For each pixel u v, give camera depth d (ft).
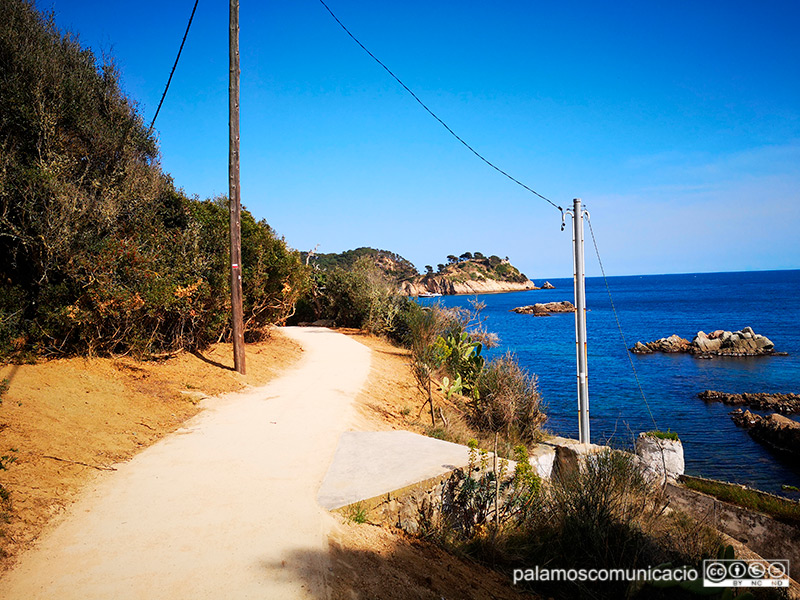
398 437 27.96
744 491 30.55
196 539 15.29
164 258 38.17
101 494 18.06
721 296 402.93
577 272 36.70
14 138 32.91
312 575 13.74
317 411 32.14
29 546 14.10
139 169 42.68
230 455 23.15
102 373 29.78
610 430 62.44
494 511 21.98
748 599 17.06
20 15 36.68
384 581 14.43
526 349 139.23
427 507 20.97
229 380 37.19
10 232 30.30
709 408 75.61
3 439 19.06
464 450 25.82
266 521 16.74
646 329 196.75
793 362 118.11
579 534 19.42
